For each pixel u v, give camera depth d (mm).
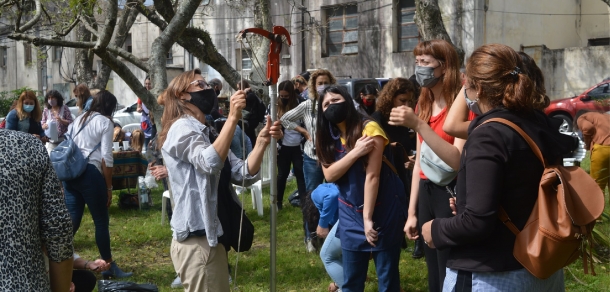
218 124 6336
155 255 7012
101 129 5750
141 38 33312
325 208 4707
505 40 24094
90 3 9609
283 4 27641
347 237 4062
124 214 9250
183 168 3500
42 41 8875
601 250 5441
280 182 8508
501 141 2471
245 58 27453
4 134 2354
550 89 23391
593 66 22578
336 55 26844
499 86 2559
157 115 8164
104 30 7891
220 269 3545
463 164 2580
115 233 7984
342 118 3949
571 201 2389
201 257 3488
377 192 3949
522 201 2477
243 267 6266
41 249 2445
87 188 5684
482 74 2588
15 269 2281
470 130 2613
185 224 3477
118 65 8031
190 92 3641
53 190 2453
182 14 8484
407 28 25062
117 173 9305
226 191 3637
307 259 6469
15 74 37875
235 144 6152
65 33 9766
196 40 10570
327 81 6520
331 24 26891
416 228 4020
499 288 2508
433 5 11195
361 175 3986
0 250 2264
